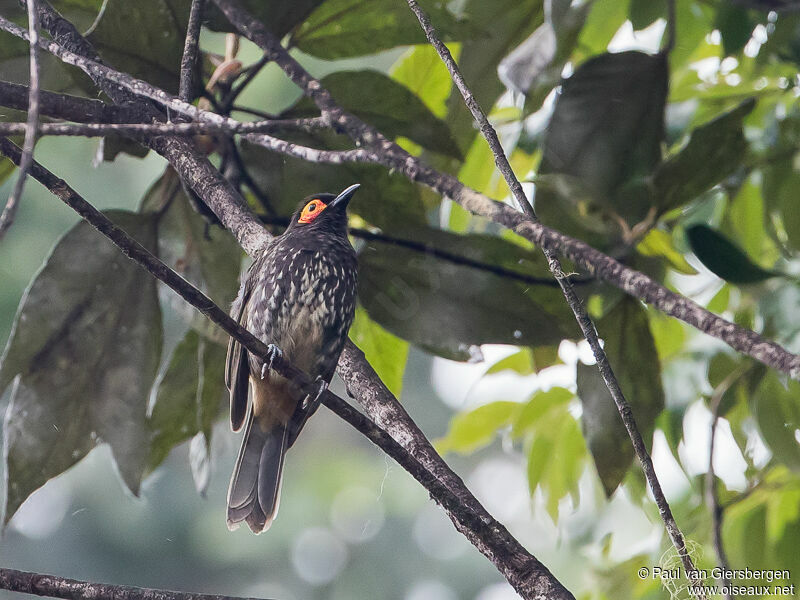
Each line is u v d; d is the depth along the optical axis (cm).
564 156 797
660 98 788
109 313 816
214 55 823
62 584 516
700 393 823
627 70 786
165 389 877
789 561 826
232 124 504
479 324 812
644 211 796
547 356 880
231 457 2219
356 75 793
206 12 743
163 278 508
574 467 917
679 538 473
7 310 1731
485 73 895
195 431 894
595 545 922
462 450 974
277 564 2200
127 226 835
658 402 773
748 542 834
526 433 970
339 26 800
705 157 766
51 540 2078
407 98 805
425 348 824
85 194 1752
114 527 2112
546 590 511
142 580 2119
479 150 959
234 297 855
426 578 2216
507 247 809
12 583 514
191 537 2159
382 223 854
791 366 374
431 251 820
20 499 805
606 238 816
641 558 858
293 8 765
